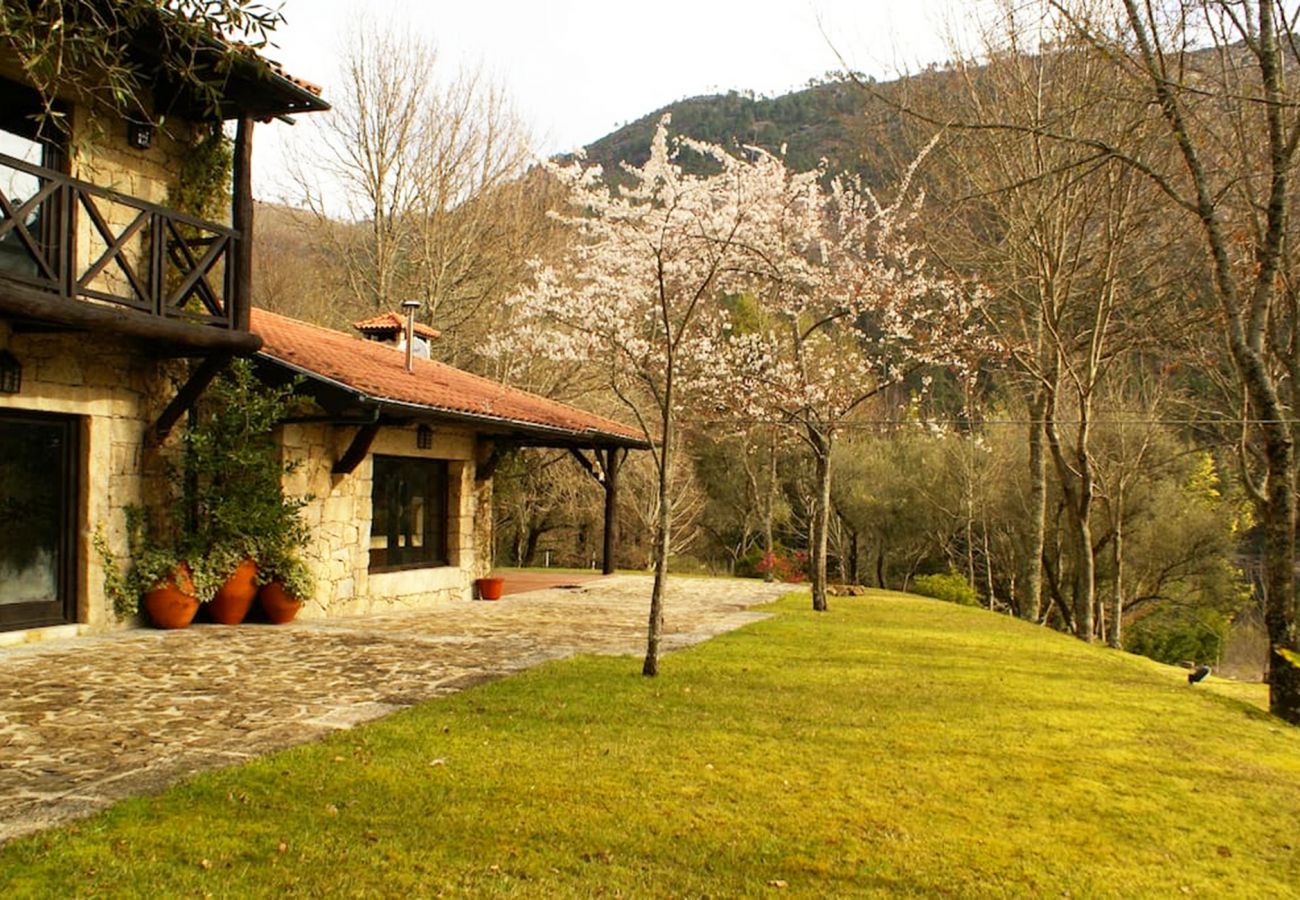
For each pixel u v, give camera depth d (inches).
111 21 244.5
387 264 931.3
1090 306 732.0
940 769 197.5
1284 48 378.9
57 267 317.7
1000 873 145.6
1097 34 403.2
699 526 1186.0
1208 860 157.2
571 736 207.0
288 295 1028.5
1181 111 360.2
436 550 519.8
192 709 220.2
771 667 307.0
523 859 140.9
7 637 301.6
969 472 989.2
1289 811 187.0
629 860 143.2
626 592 596.7
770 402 532.1
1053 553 856.9
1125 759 215.9
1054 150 612.4
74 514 330.3
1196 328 650.2
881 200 643.5
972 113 616.4
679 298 444.1
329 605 414.3
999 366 812.0
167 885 124.2
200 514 369.4
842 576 1134.4
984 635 445.1
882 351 663.8
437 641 344.5
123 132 346.0
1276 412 337.7
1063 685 312.3
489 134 953.5
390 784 167.8
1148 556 945.5
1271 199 337.1
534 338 519.5
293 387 370.0
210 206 379.9
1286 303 584.7
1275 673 323.6
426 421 430.3
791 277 467.5
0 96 312.0
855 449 1123.9
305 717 215.0
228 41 210.1
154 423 357.1
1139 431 861.2
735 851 147.9
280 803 155.6
